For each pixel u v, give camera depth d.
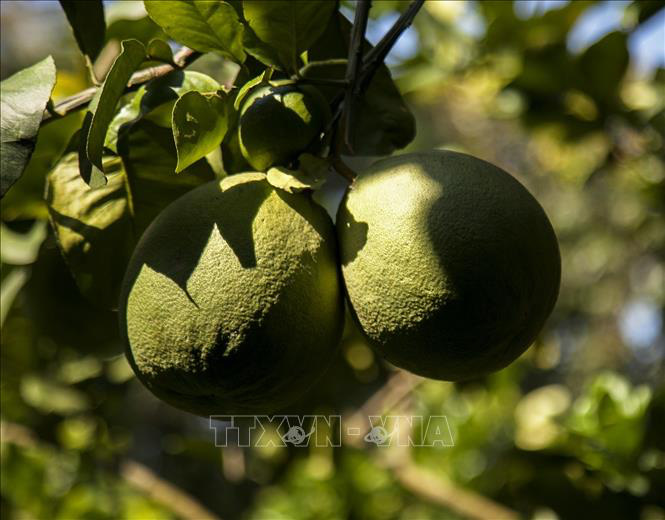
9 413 2.49
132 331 1.93
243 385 1.92
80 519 2.63
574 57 2.50
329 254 1.94
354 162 4.07
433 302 1.91
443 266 1.91
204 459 2.59
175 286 1.91
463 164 1.94
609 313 5.30
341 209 1.95
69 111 2.03
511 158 5.60
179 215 1.94
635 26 2.34
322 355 1.94
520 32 2.59
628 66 2.46
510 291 1.91
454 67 2.74
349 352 2.45
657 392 2.27
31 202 2.19
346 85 1.99
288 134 1.96
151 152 2.06
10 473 2.58
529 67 2.53
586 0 2.53
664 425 2.25
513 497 2.33
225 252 1.91
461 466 2.58
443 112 5.33
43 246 2.21
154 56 1.99
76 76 2.38
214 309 1.90
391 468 2.48
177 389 1.94
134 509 2.70
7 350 2.41
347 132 1.97
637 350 5.67
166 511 2.71
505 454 2.39
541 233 1.93
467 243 1.91
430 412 2.66
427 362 1.94
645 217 3.12
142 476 2.53
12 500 2.60
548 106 2.59
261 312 1.90
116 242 2.09
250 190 1.94
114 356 2.25
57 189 2.09
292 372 1.93
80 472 2.52
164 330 1.92
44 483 2.61
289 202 1.94
